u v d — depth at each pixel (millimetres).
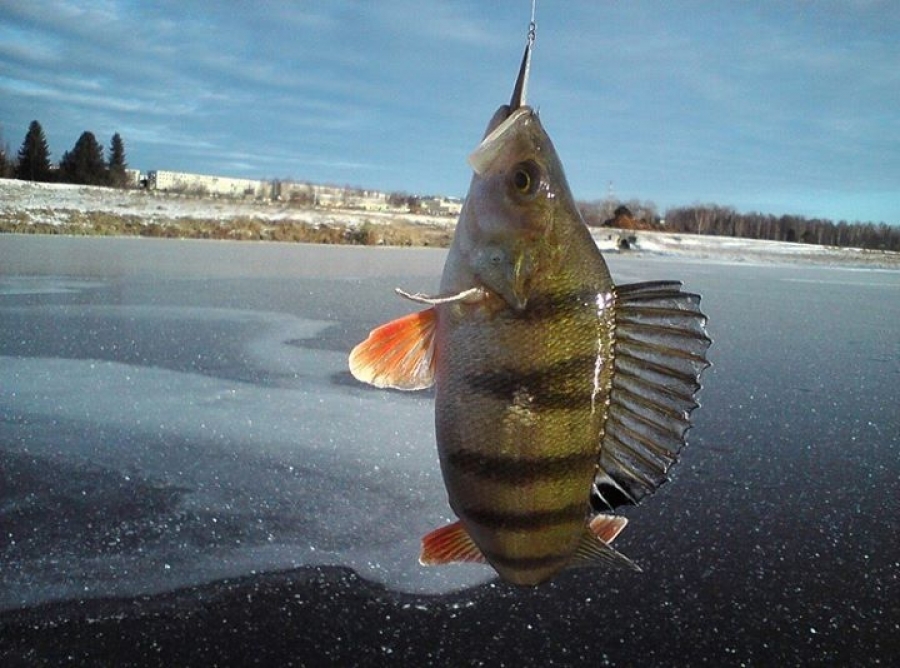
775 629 456
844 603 480
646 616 470
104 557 502
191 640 435
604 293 261
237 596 472
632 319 261
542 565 261
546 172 255
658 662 430
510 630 457
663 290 256
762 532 563
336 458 667
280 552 518
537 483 255
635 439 259
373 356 264
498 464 256
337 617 462
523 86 261
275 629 448
